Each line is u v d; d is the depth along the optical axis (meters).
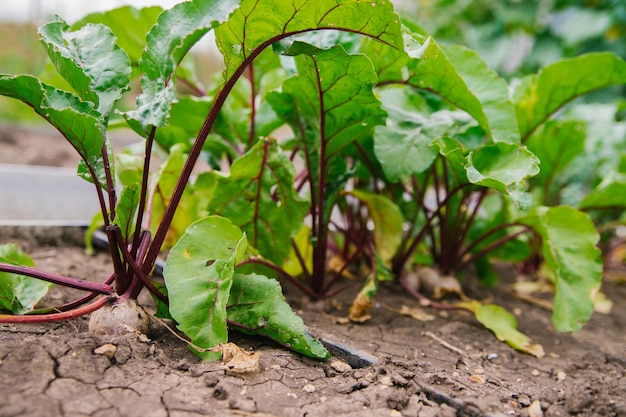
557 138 1.25
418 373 0.87
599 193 1.15
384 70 0.99
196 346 0.84
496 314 1.04
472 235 1.22
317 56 0.88
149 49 0.84
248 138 1.12
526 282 1.32
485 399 0.84
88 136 0.83
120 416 0.76
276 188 0.98
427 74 0.97
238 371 0.83
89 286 0.86
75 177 1.44
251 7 0.82
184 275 0.86
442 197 1.48
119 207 0.84
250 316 0.89
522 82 1.12
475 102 0.95
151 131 0.84
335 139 0.97
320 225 1.01
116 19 1.06
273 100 0.98
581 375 0.94
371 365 0.88
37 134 2.77
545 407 0.85
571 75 1.08
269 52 1.04
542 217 1.05
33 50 3.30
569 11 2.44
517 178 0.88
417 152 1.00
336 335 0.96
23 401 0.75
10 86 0.80
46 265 1.08
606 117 1.53
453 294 1.17
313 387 0.83
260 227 0.99
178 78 1.16
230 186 0.97
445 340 0.99
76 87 0.87
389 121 1.02
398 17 0.82
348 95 0.92
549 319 1.15
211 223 0.89
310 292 1.04
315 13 0.83
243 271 1.00
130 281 0.88
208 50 3.37
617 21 2.20
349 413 0.80
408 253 1.13
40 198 1.36
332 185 1.03
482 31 2.62
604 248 1.51
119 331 0.85
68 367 0.79
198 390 0.80
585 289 1.00
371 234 1.25
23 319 0.82
